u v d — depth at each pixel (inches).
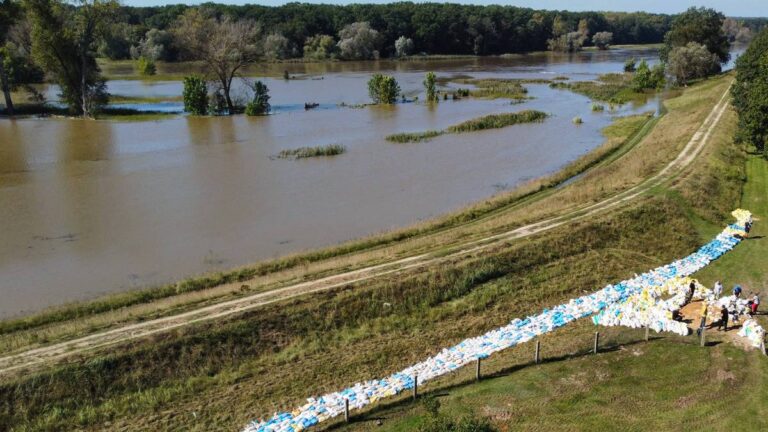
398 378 1160.2
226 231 1941.4
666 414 1014.4
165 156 2928.2
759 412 1007.6
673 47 5502.0
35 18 3927.2
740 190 2172.7
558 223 1803.6
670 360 1163.3
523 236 1720.0
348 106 4539.9
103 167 2711.6
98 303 1435.8
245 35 4352.9
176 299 1425.9
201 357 1221.7
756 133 2477.9
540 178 2411.4
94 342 1220.5
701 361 1153.4
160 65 7076.8
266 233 1921.8
